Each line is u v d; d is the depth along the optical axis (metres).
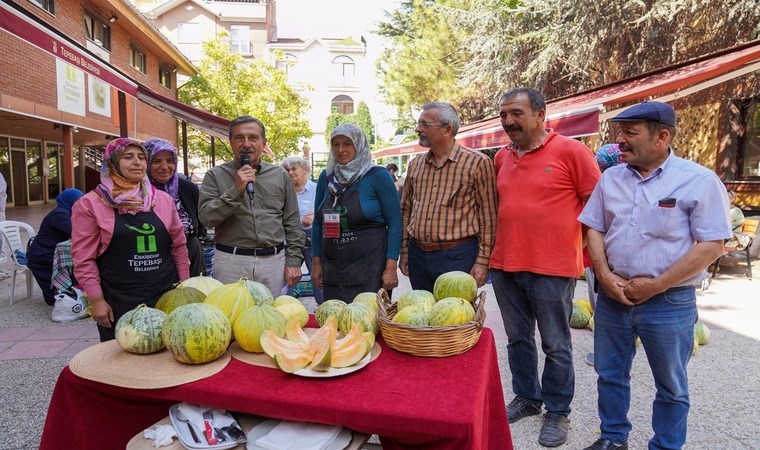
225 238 3.56
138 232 2.84
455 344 2.06
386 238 3.46
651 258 2.55
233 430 1.81
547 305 3.07
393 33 21.03
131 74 18.48
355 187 3.39
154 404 2.10
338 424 1.67
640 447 3.03
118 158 2.80
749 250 7.67
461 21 14.45
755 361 4.30
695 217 2.44
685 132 11.44
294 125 24.33
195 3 35.44
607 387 2.85
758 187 9.80
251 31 39.38
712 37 9.20
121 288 2.85
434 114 3.21
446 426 1.56
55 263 5.63
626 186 2.67
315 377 1.86
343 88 48.59
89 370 1.97
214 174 3.53
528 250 3.08
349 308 2.24
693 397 3.64
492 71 12.98
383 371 1.94
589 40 9.88
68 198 6.24
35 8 12.34
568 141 3.02
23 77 11.93
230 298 2.28
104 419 2.07
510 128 3.03
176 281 3.12
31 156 20.89
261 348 2.13
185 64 22.80
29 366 4.25
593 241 2.83
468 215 3.32
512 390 3.79
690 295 2.61
